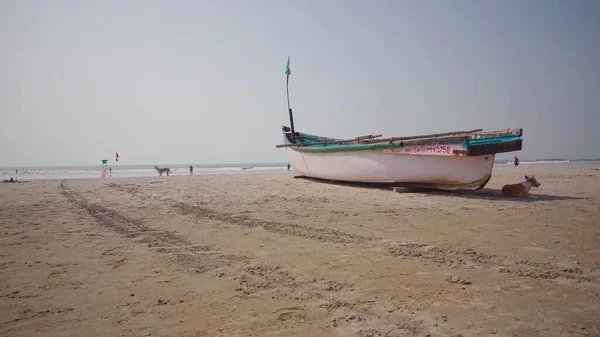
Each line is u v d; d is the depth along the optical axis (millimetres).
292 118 19250
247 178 18281
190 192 11945
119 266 4090
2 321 2695
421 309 2787
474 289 3197
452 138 9758
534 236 5215
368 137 13297
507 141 8961
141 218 7262
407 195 10625
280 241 5242
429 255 4348
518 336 2295
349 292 3201
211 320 2682
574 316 2584
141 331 2512
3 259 4371
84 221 6992
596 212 7121
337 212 7809
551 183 14320
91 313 2834
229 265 4098
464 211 7621
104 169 29656
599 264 3863
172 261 4281
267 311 2832
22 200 10336
